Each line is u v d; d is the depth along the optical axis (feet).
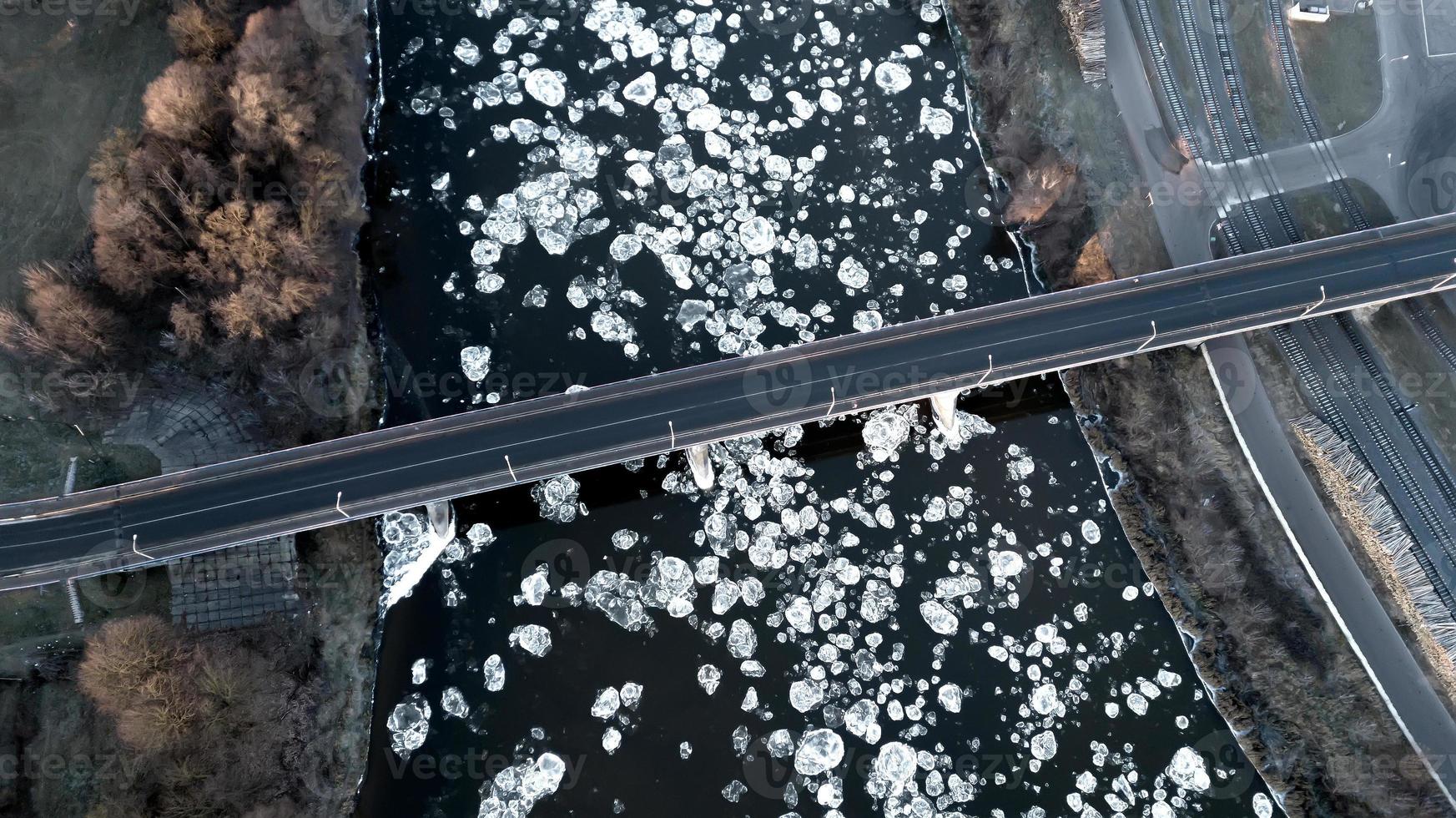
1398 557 148.05
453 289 165.48
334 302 157.99
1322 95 170.60
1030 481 160.66
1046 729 149.07
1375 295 152.46
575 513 155.63
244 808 134.00
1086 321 152.05
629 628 151.53
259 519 138.51
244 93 149.89
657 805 144.56
